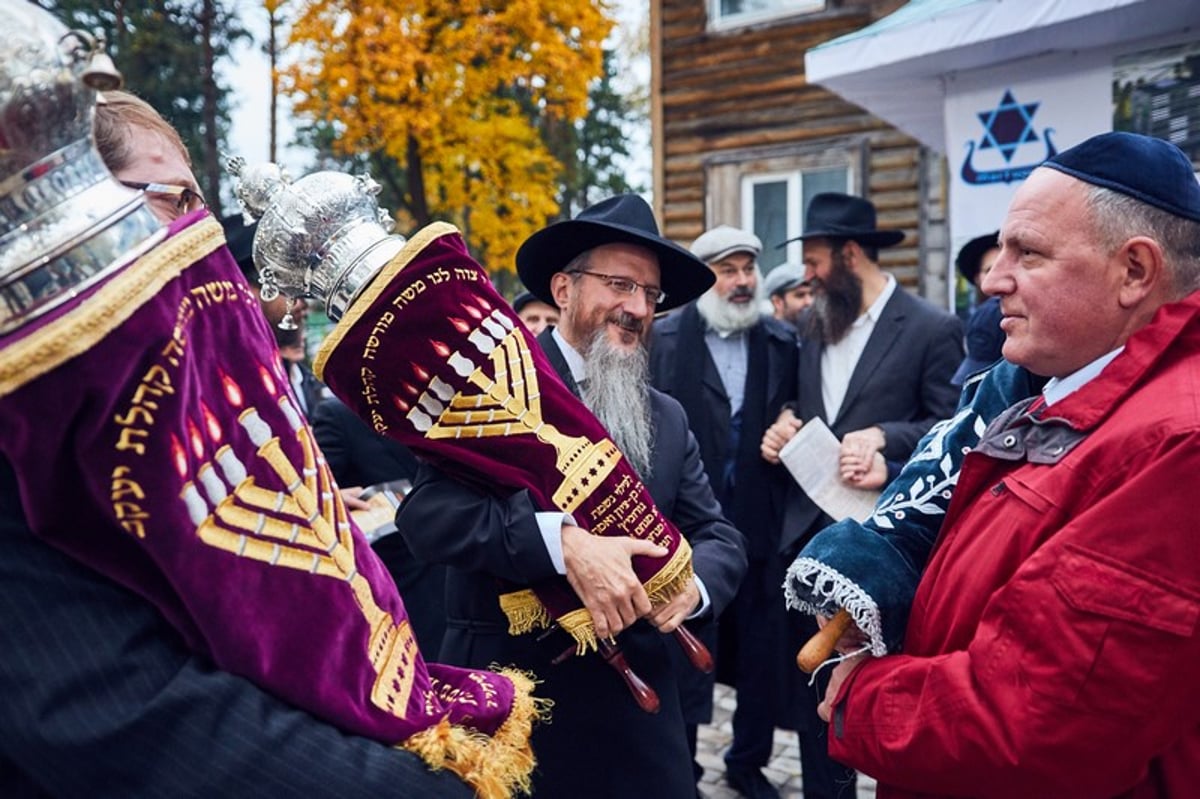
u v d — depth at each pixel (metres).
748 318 3.39
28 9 0.68
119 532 0.69
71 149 0.68
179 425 0.71
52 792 0.69
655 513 1.47
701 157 8.30
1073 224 1.12
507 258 12.61
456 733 0.86
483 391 1.32
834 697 1.32
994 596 1.10
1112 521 1.00
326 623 0.79
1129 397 1.10
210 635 0.72
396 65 10.57
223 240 0.83
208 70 15.22
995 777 1.06
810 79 4.22
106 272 0.68
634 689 1.56
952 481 1.41
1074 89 3.73
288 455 0.82
